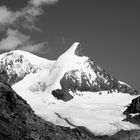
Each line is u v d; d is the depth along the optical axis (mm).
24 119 117625
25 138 104062
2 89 118250
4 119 106312
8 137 97750
